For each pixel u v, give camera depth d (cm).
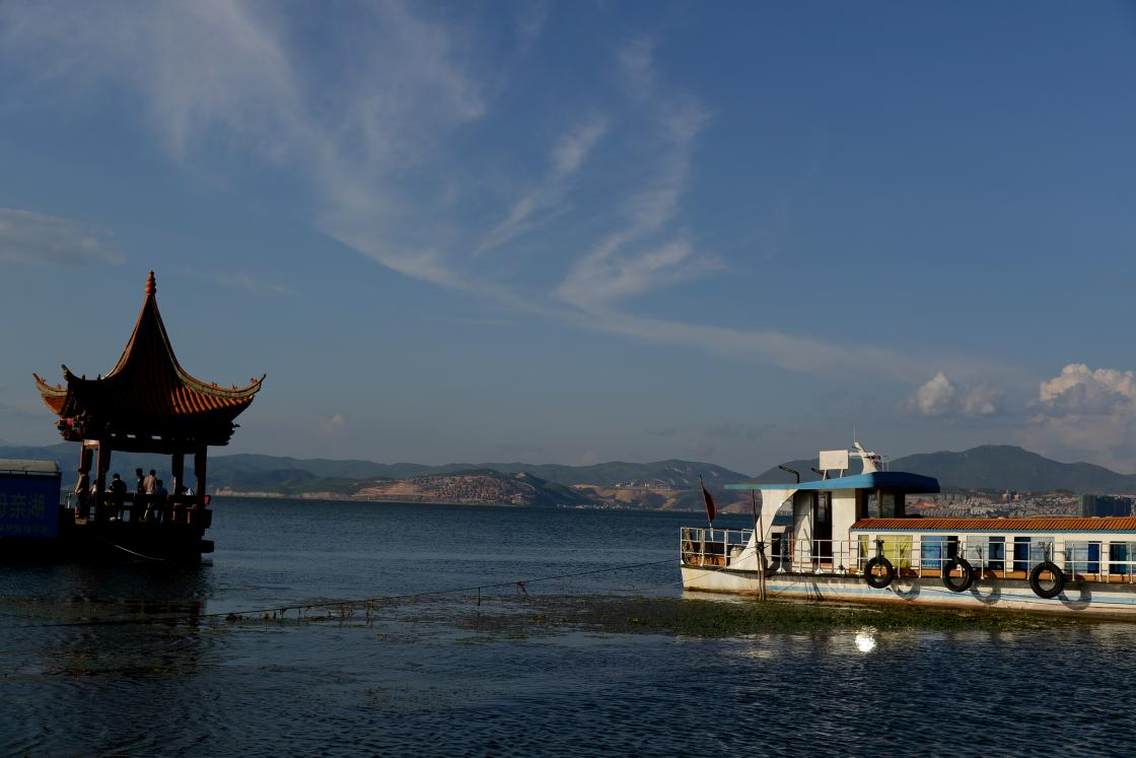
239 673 3331
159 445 7275
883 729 2848
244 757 2406
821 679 3500
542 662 3725
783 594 5800
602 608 5419
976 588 5119
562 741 2645
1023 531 5053
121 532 7056
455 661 3703
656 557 12356
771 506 5891
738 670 3628
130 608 4788
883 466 5744
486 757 2488
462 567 9306
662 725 2830
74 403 6869
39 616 4375
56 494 6862
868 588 5428
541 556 11981
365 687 3189
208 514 7412
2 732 2508
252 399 7144
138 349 7350
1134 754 2673
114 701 2853
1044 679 3553
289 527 19525
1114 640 4341
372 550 11875
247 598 5509
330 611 5066
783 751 2616
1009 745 2730
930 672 3644
